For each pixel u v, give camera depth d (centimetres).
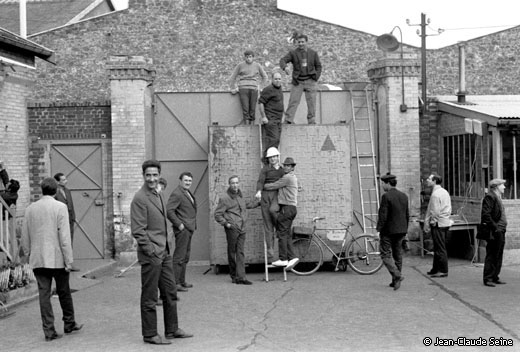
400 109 1741
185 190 1284
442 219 1405
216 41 2392
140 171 1712
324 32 2384
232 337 888
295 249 1500
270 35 2386
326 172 1550
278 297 1191
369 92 1759
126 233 1725
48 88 2398
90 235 1786
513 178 1590
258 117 1720
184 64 2391
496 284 1298
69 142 1789
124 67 1700
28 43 1414
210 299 1180
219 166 1544
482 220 1280
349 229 1538
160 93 1739
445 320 978
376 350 813
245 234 1384
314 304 1117
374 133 1800
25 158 1639
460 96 1872
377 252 1492
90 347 850
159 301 1170
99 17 2398
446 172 1858
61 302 926
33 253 896
